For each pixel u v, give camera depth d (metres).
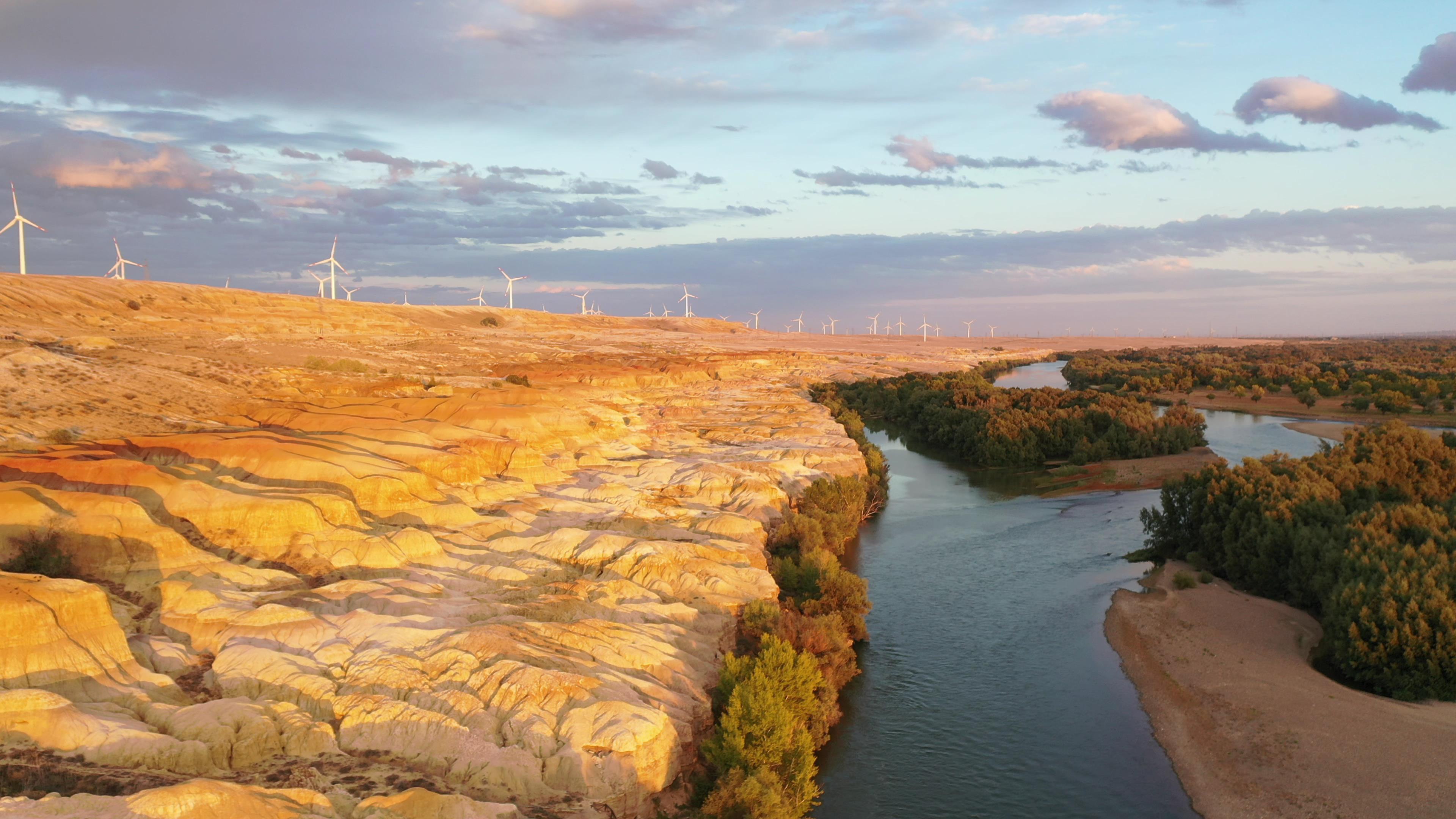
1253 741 40.19
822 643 48.03
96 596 39.84
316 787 32.41
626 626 46.38
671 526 66.31
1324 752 38.50
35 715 33.06
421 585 51.53
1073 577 64.19
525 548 59.53
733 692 38.78
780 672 41.06
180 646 42.38
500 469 79.88
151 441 70.06
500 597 51.03
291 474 64.31
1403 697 42.62
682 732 38.66
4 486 51.69
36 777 30.56
